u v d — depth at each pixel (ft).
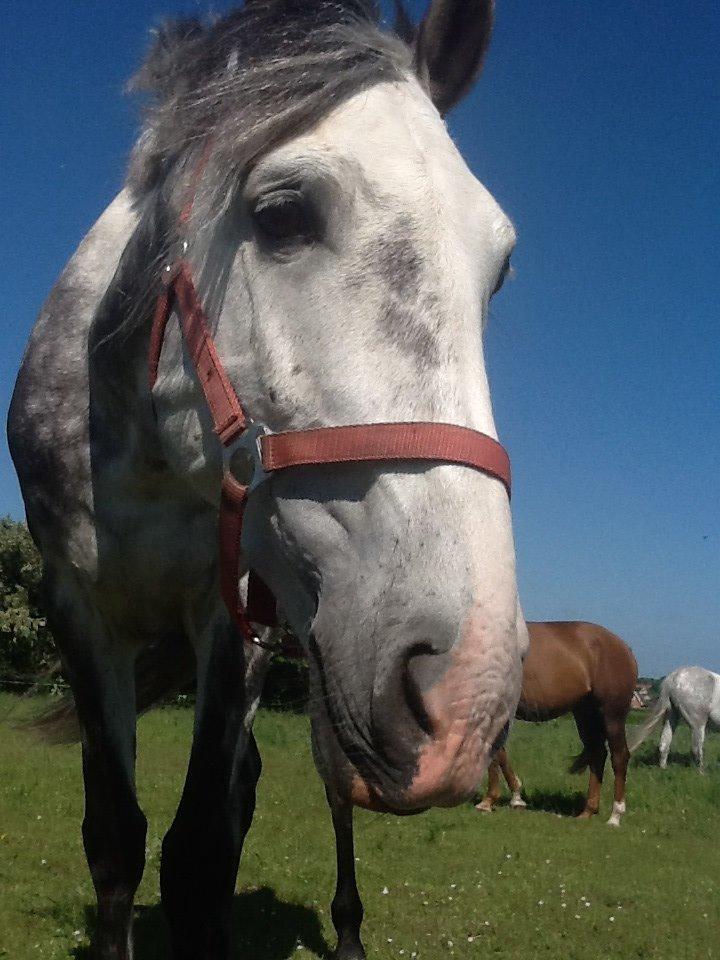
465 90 6.70
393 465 4.77
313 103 5.38
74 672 7.95
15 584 57.82
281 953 10.93
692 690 42.88
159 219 6.53
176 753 30.25
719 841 23.47
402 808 4.35
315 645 4.93
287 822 19.77
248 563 5.83
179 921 6.97
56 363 8.02
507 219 5.77
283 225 5.34
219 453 5.86
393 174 5.25
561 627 28.45
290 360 5.24
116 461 7.44
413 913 13.41
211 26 6.70
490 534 4.59
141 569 7.63
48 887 12.71
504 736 4.41
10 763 24.04
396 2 6.88
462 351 4.99
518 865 17.61
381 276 5.08
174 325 6.19
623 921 14.06
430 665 4.39
